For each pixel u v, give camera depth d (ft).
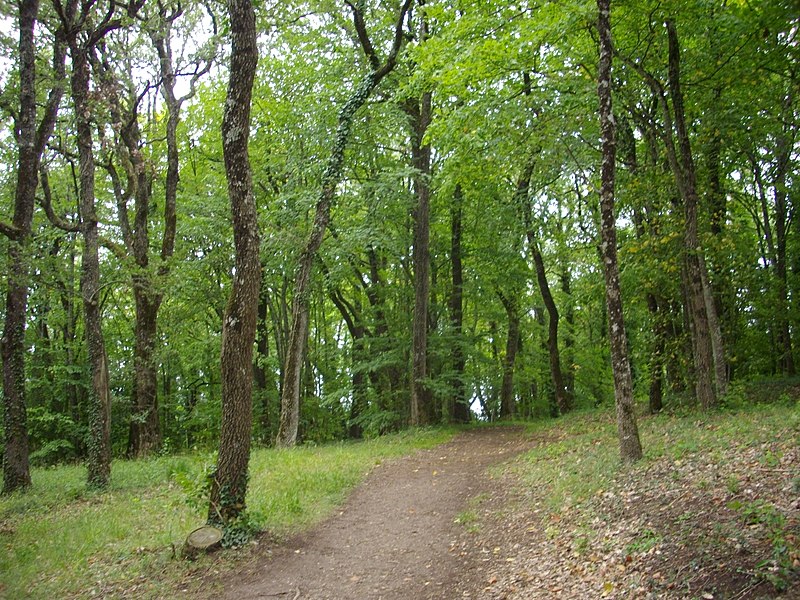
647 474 29.48
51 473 57.67
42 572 25.39
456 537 29.07
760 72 45.34
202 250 82.12
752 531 18.88
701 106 48.75
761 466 25.13
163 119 85.71
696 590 17.07
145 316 69.97
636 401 78.54
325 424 110.52
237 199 29.40
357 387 88.17
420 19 66.74
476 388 113.60
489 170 50.16
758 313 61.26
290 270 74.74
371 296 88.94
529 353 107.04
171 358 91.04
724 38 43.96
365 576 24.56
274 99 78.38
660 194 49.47
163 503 37.55
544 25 40.47
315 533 30.30
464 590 22.45
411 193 75.00
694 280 46.09
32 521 34.83
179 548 27.12
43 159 62.85
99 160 68.33
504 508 32.63
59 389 87.20
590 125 43.39
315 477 41.11
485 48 41.91
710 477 25.75
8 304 45.65
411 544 28.48
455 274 84.33
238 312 29.17
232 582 23.84
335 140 61.98
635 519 23.80
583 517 26.58
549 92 46.39
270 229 66.23
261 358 88.99
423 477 43.75
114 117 51.29
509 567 23.86
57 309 86.79
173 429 106.52
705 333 45.78
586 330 115.85
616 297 33.78
